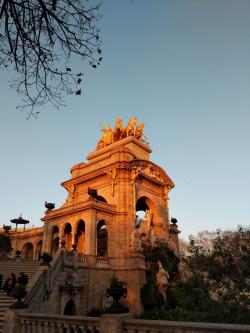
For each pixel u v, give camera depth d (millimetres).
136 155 48781
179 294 33688
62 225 40281
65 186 48688
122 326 9461
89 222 36281
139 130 53406
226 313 14641
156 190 47500
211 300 16688
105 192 42969
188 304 30766
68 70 8391
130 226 39344
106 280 34875
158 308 32375
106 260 36281
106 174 43438
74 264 30500
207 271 17078
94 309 30688
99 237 48469
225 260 16281
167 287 35188
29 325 12469
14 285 22703
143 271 35594
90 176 44969
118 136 52844
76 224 38344
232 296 14789
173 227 49562
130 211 40250
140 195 43594
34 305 22078
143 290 34219
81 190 46844
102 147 52875
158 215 46031
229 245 16891
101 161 45500
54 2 7738
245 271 15266
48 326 11672
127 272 35688
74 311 29750
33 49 8102
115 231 38969
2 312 18750
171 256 39406
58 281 27516
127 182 41969
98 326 10047
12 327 12805
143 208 48969
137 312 32688
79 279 31422
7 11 7680
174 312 29188
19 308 13672
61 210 40688
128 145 48562
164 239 42375
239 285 15070
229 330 7422
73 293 29422
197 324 8102
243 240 16672
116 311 9984
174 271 38125
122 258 36812
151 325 8852
